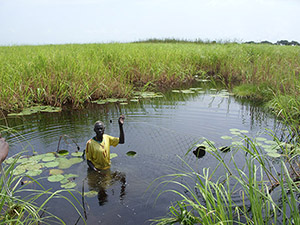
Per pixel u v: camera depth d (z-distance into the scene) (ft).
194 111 26.63
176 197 12.66
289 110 22.53
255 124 22.76
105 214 11.51
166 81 41.83
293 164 16.03
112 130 21.08
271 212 11.62
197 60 51.42
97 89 32.76
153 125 22.22
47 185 13.69
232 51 53.83
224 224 9.11
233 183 13.83
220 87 39.88
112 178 14.23
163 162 15.98
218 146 18.16
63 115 25.85
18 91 29.22
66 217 11.39
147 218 11.25
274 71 37.45
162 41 107.34
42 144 18.60
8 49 58.03
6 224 10.63
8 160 16.14
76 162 15.93
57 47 61.36
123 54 45.16
